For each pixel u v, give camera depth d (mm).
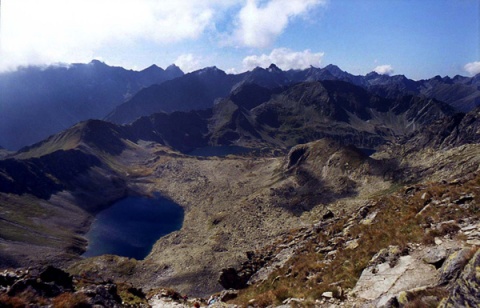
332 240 39594
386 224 31938
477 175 34719
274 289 28031
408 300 15352
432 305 14273
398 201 39125
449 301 12891
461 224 23281
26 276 22344
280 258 47500
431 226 25266
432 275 18094
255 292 31391
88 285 24391
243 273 46656
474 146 175125
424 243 22594
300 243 49594
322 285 23484
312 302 20672
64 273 24531
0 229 156875
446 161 170750
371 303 17438
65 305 19484
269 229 152375
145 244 162625
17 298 19266
